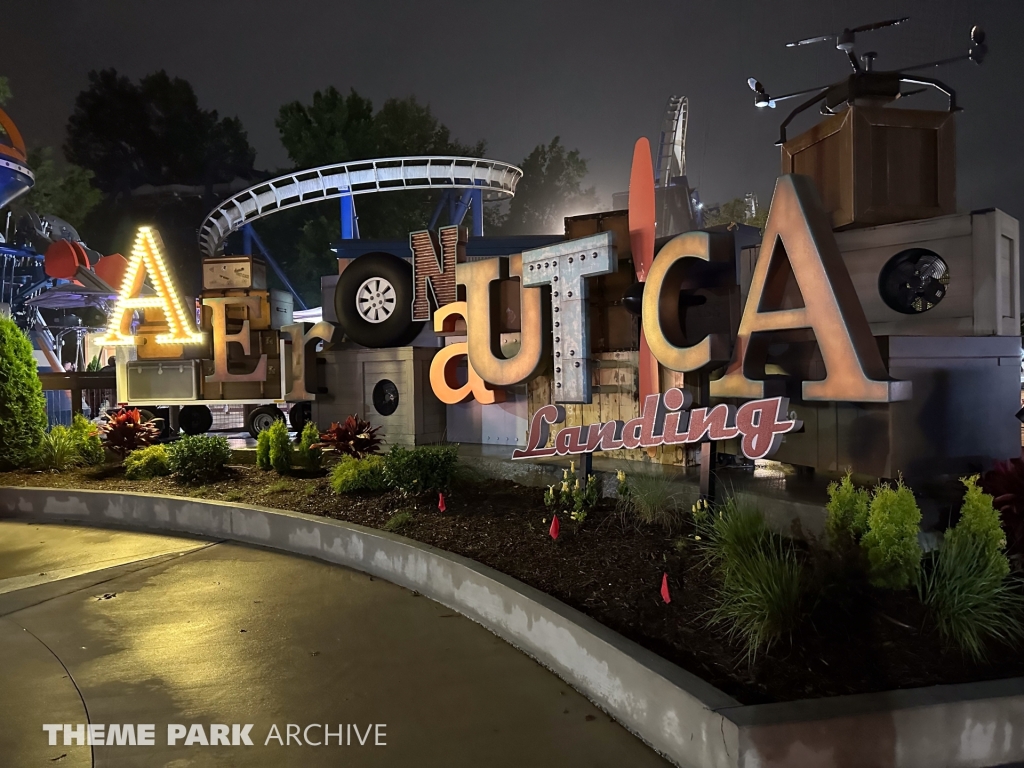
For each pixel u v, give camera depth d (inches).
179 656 177.5
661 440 227.6
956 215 212.5
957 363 199.0
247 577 242.4
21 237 1403.8
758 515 179.0
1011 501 162.4
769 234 210.5
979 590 139.6
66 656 178.2
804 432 217.8
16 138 1024.2
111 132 2389.3
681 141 1477.6
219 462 365.7
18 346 403.2
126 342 507.8
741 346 220.4
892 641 137.7
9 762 130.7
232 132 2549.2
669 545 203.6
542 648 169.6
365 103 2166.6
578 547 211.3
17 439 396.8
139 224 2381.9
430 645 181.9
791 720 110.5
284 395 454.6
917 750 114.7
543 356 323.3
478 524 244.7
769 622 138.6
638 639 151.8
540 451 265.1
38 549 284.7
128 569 253.3
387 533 245.8
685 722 122.3
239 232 2196.1
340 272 485.7
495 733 138.7
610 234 287.1
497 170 1475.1
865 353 184.5
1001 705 117.4
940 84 234.5
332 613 206.4
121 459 430.9
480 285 347.9
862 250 233.9
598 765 127.1
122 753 133.6
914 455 192.7
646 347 300.5
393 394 418.0
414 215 2187.5
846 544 156.9
